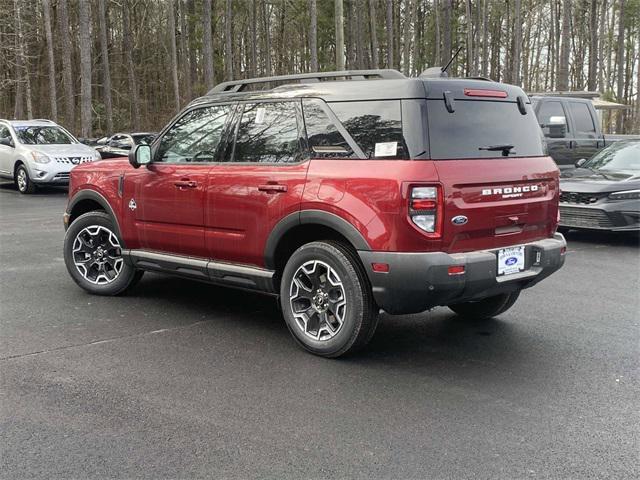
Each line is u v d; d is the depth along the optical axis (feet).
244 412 12.65
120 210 20.26
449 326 18.72
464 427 12.07
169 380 14.25
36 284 22.88
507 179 15.35
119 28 156.56
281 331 18.02
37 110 148.97
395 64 174.60
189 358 15.69
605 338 17.56
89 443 11.31
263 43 172.35
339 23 64.39
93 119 142.92
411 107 14.38
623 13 132.36
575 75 169.99
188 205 18.20
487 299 18.62
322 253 15.42
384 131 14.64
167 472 10.37
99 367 14.98
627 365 15.48
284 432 11.80
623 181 31.65
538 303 21.22
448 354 16.21
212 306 20.53
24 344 16.48
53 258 27.48
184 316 19.34
